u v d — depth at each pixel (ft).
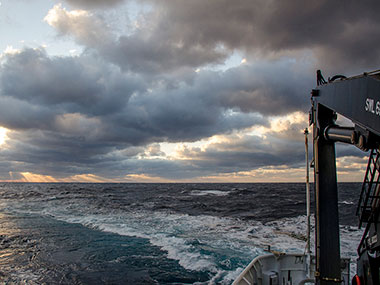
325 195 17.83
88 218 79.77
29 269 38.63
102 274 36.76
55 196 159.12
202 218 82.28
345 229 64.85
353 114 12.68
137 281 34.42
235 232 61.36
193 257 42.83
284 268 25.63
